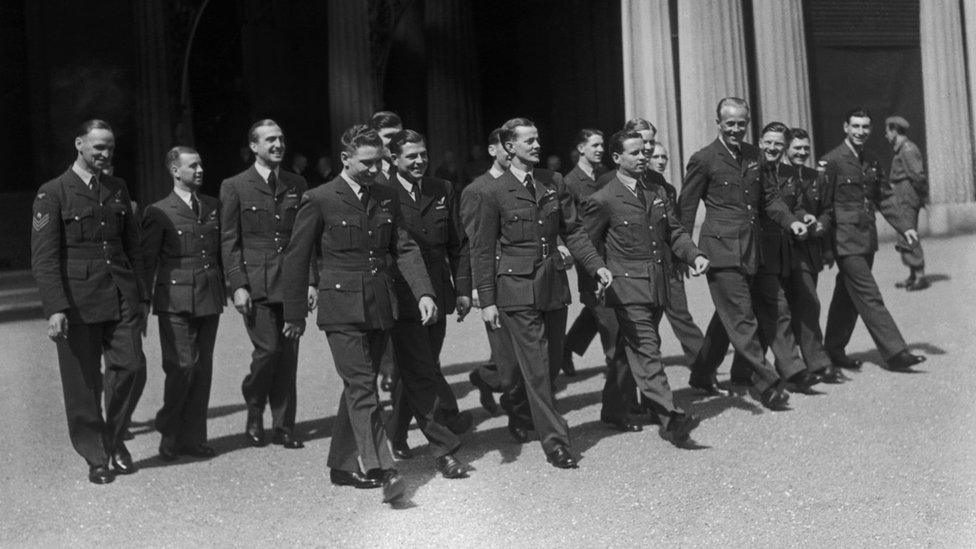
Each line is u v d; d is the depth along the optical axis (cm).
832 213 830
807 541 462
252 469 632
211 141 2575
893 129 1283
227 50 2581
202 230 677
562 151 2828
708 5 1612
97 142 618
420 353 604
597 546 464
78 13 2328
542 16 2864
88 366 620
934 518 484
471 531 490
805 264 789
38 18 2311
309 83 2750
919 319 1066
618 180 672
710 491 541
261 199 687
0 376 988
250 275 680
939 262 1520
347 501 556
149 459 671
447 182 691
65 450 700
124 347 628
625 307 652
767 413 711
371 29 2156
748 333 723
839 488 536
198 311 663
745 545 460
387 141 682
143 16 2248
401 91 2827
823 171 823
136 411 830
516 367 653
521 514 516
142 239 668
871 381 798
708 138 1616
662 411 636
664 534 477
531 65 2917
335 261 573
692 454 617
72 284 612
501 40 2991
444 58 2789
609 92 2652
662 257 664
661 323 1120
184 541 498
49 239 605
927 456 588
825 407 719
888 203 844
